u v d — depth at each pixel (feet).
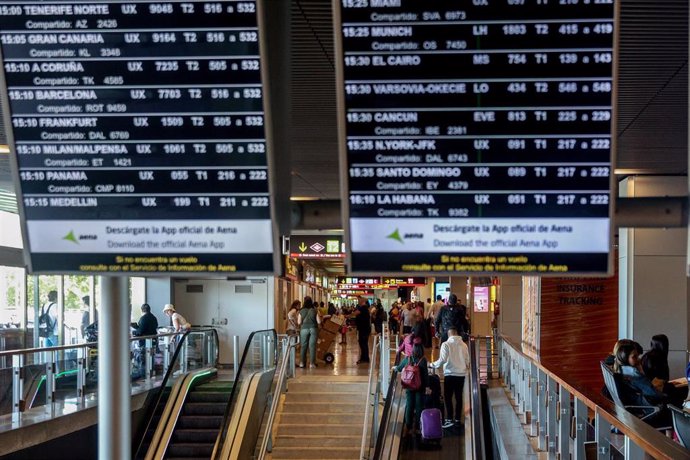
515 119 13.11
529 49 13.01
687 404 28.32
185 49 13.43
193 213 13.71
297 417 56.95
